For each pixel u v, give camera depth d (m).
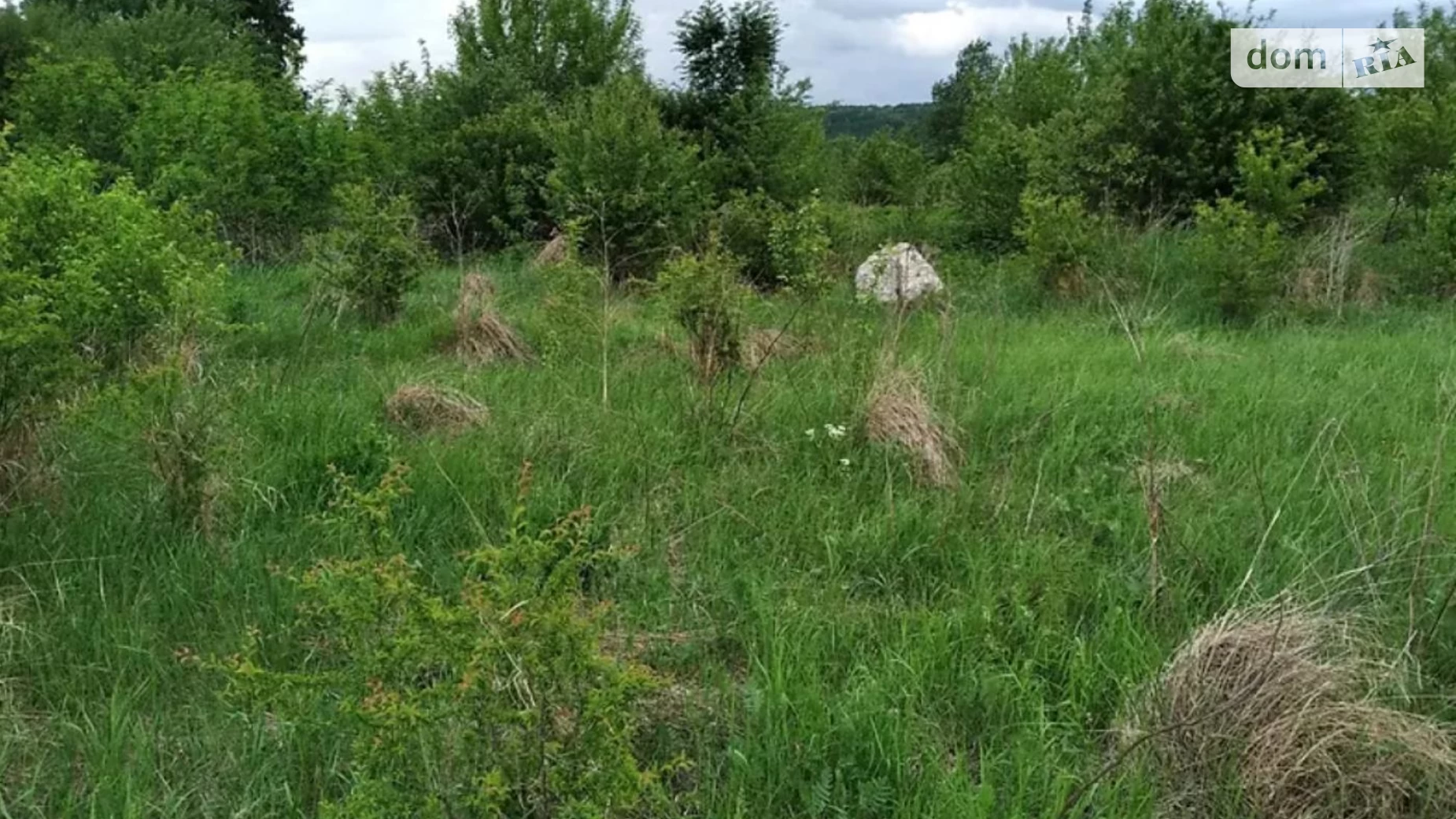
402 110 14.86
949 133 32.03
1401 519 4.21
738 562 4.40
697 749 3.23
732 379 6.45
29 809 2.89
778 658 3.42
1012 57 20.42
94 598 3.90
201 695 3.45
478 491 4.89
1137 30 13.86
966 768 3.12
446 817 2.52
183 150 11.73
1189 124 12.77
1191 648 3.32
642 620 3.96
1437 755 2.95
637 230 11.52
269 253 11.80
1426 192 12.00
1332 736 2.96
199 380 5.47
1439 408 6.07
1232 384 6.93
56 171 5.40
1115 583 4.15
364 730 2.61
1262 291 9.62
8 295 4.29
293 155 12.21
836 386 6.08
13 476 4.48
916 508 4.73
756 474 5.20
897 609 4.05
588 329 7.36
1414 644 3.57
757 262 11.32
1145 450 5.65
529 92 16.28
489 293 8.58
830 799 3.03
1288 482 5.03
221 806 2.98
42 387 4.41
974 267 11.82
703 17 15.03
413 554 4.32
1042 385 6.67
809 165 15.27
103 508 4.45
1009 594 4.10
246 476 4.86
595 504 4.81
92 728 3.18
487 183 13.85
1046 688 3.58
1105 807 2.96
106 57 15.11
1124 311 9.63
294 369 6.88
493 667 2.50
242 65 21.00
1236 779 3.02
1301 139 11.43
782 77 15.23
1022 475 5.33
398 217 8.82
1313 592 3.85
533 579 2.67
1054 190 13.30
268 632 3.75
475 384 6.59
